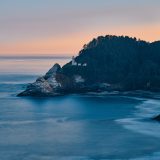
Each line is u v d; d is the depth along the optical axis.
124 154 127.88
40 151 131.38
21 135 151.62
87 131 157.62
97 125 168.62
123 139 144.88
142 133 153.62
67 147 135.38
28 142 141.62
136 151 131.00
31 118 185.38
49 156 126.50
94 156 126.31
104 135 151.00
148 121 176.25
